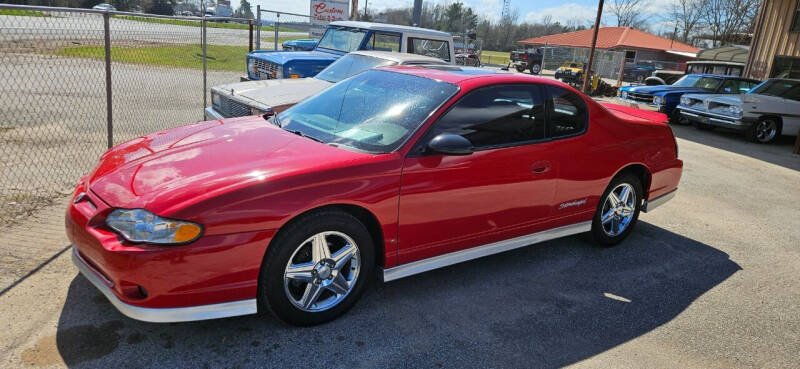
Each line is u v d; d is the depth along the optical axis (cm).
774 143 1281
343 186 292
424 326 321
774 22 1762
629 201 482
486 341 311
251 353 280
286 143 327
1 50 937
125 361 264
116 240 254
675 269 444
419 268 342
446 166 331
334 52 999
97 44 873
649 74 3628
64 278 339
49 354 264
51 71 1231
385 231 316
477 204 354
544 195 395
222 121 395
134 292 256
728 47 2411
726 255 487
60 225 421
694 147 1114
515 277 403
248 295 274
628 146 450
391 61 761
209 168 287
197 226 253
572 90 416
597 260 450
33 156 609
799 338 345
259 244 269
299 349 287
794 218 624
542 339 318
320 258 297
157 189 267
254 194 266
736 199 693
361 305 340
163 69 1466
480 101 359
